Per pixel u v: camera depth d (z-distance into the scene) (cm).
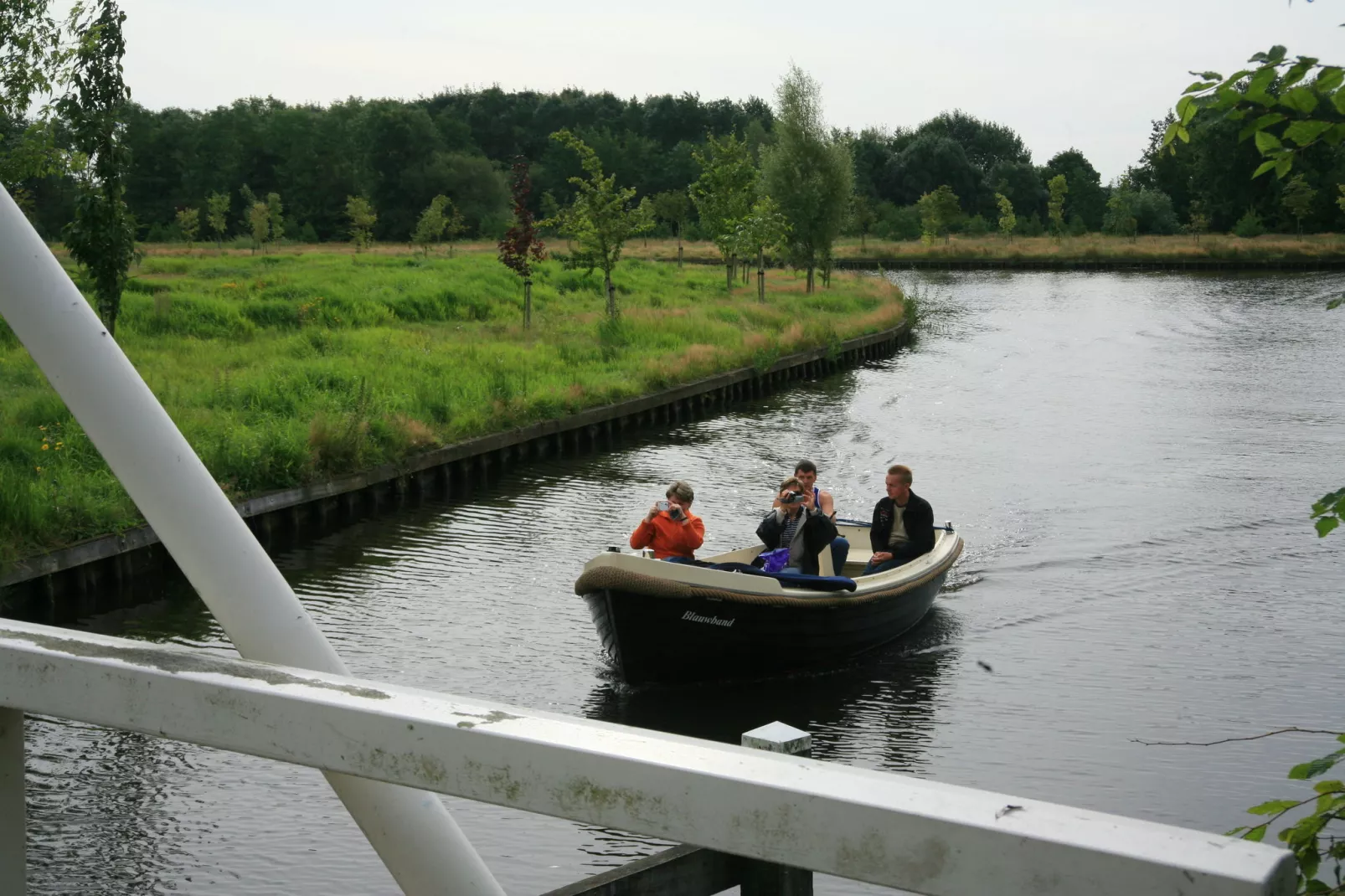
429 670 1026
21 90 1533
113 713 167
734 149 4800
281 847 708
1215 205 8762
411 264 4903
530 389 2253
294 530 1540
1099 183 10950
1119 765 845
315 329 2830
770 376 2962
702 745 141
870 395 2827
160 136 9950
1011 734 905
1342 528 1487
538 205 10950
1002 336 4056
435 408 2028
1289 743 874
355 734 152
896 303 4547
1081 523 1539
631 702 982
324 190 9556
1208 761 846
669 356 2764
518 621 1165
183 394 1898
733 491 1783
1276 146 225
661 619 971
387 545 1480
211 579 177
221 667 166
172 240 8550
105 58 1797
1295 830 214
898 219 9712
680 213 8756
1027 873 116
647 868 261
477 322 3303
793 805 128
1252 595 1237
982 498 1688
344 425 1727
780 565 1095
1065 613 1196
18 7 1515
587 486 1850
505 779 144
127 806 759
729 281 4725
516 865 691
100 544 1270
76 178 1848
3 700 175
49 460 1441
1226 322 4319
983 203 11106
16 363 2041
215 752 845
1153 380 2889
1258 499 1648
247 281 3625
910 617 1144
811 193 4744
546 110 12706
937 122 12888
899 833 122
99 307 1883
